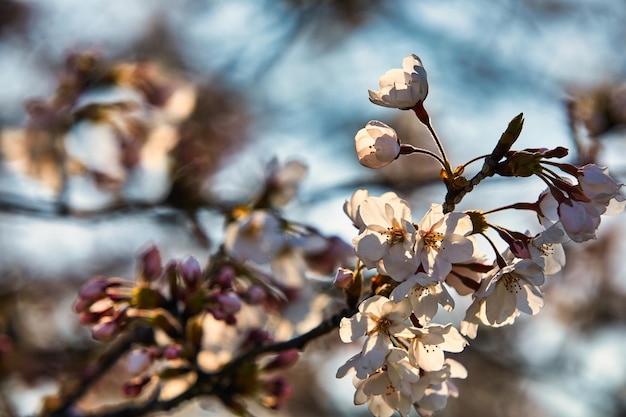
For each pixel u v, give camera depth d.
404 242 0.64
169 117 1.06
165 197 1.03
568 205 0.65
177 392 0.79
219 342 0.79
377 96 0.67
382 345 0.64
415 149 0.66
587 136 1.03
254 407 1.03
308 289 0.83
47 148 1.02
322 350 0.95
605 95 1.06
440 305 0.64
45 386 1.07
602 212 0.65
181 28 1.79
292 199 0.89
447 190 0.66
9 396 1.04
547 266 0.67
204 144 1.40
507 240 0.65
